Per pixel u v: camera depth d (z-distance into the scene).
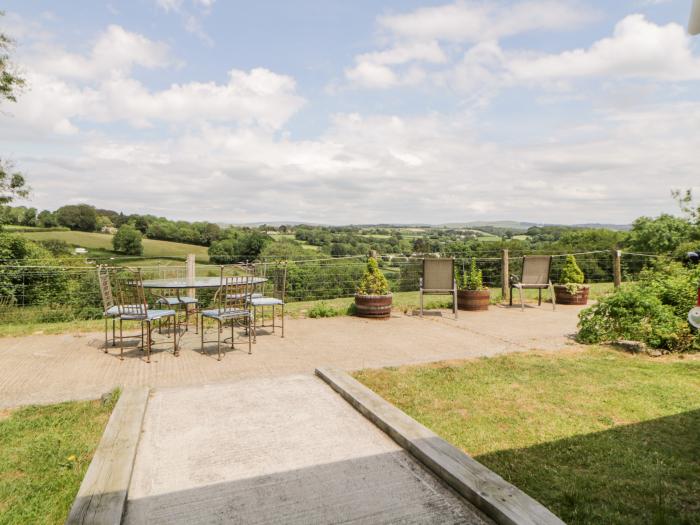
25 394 4.02
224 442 3.05
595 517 2.18
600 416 3.50
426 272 8.45
